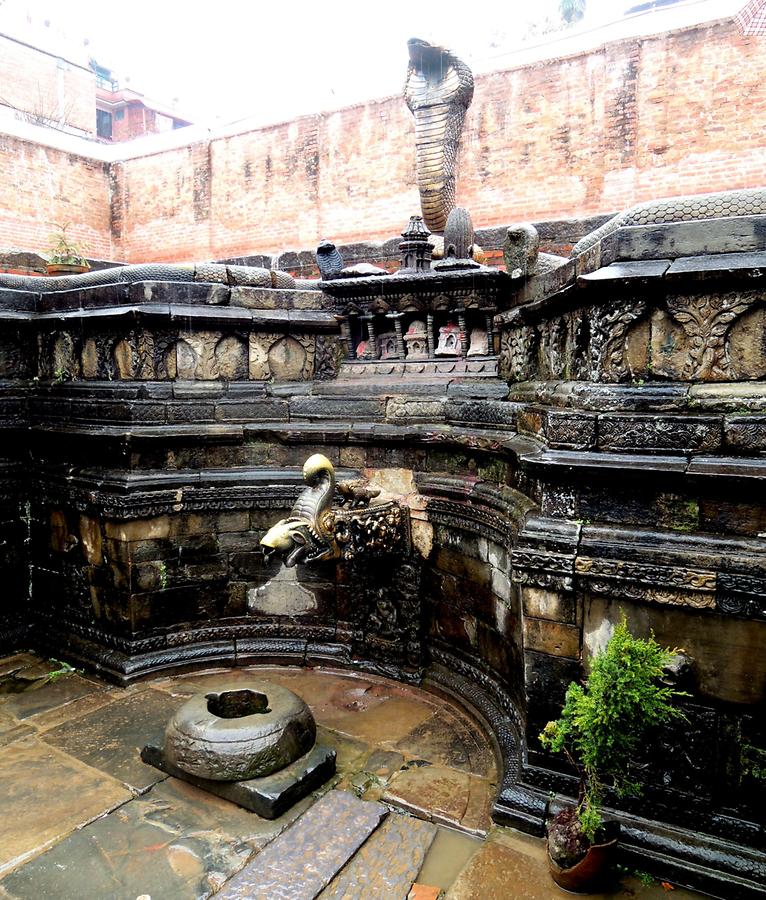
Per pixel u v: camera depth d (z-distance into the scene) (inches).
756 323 106.3
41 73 705.6
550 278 150.2
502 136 312.0
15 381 217.0
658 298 112.0
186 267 194.2
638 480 111.8
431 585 182.4
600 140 293.7
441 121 230.2
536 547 120.1
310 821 126.3
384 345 205.3
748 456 105.0
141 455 184.4
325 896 109.8
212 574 196.4
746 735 108.9
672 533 111.3
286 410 199.0
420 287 185.0
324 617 198.2
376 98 334.3
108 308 193.5
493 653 160.9
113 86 1014.4
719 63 272.5
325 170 353.7
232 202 384.5
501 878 112.7
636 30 283.4
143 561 187.3
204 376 197.3
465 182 321.7
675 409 111.1
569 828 109.4
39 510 210.8
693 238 108.7
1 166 370.6
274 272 210.2
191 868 116.1
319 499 157.1
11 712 171.6
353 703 173.8
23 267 283.4
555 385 139.7
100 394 193.8
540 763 127.5
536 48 302.7
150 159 412.8
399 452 182.5
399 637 185.2
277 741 135.4
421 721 164.6
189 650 192.9
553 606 122.2
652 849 112.5
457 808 131.3
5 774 144.2
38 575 214.5
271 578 198.2
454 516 169.2
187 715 142.2
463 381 182.5
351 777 142.2
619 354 115.9
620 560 112.9
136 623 188.7
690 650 111.3
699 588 107.3
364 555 169.9
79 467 196.5
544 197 305.9
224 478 190.5
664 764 114.7
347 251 276.8
